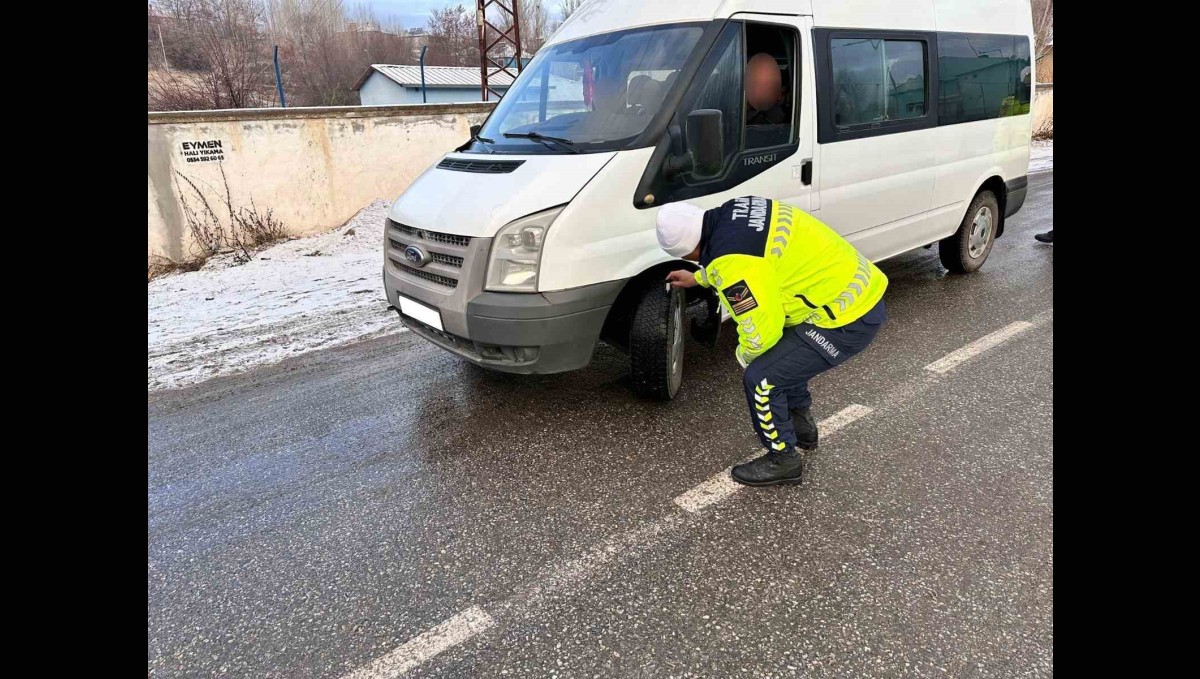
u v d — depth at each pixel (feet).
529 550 8.77
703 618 7.50
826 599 7.70
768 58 12.78
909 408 12.05
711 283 8.96
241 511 9.89
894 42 15.55
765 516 9.24
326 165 29.96
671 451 11.00
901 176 16.24
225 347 16.63
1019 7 19.84
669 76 11.81
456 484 10.34
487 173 11.76
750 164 12.61
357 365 15.25
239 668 7.18
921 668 6.75
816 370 9.31
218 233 27.20
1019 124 20.21
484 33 57.41
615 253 11.03
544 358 11.01
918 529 8.84
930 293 18.47
